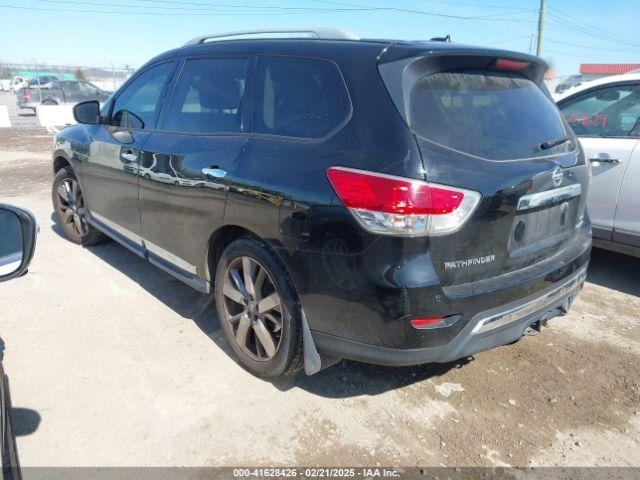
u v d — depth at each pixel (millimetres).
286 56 2922
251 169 2756
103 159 4164
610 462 2498
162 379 3010
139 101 4008
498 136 2564
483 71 2703
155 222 3631
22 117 24781
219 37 3572
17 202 6953
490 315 2453
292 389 2961
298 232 2496
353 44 2693
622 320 3900
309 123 2662
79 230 5078
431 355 2348
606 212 4328
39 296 4016
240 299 3004
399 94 2361
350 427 2674
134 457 2438
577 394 3000
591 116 4516
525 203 2549
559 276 2822
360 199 2277
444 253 2283
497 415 2799
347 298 2379
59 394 2850
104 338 3428
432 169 2238
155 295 4090
